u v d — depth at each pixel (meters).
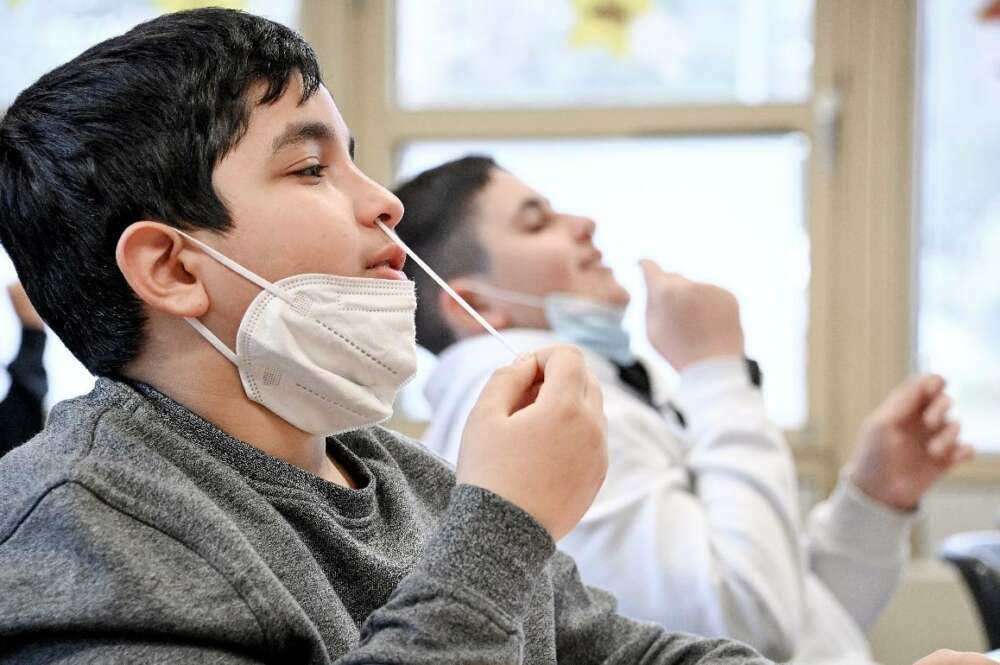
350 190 0.90
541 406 0.79
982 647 2.63
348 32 2.97
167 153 0.83
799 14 2.90
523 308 1.78
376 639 0.71
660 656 1.06
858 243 2.88
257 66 0.85
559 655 1.05
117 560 0.71
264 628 0.74
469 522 0.75
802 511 2.87
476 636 0.71
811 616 1.72
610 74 2.95
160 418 0.81
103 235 0.83
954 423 1.85
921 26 2.88
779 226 2.89
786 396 2.90
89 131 0.83
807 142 2.88
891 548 1.87
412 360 0.90
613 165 2.93
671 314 1.63
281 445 0.87
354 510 0.88
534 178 2.95
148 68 0.84
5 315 2.62
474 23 2.98
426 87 3.00
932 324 2.90
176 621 0.71
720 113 2.89
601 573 1.51
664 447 1.65
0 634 0.71
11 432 1.73
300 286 0.85
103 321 0.85
